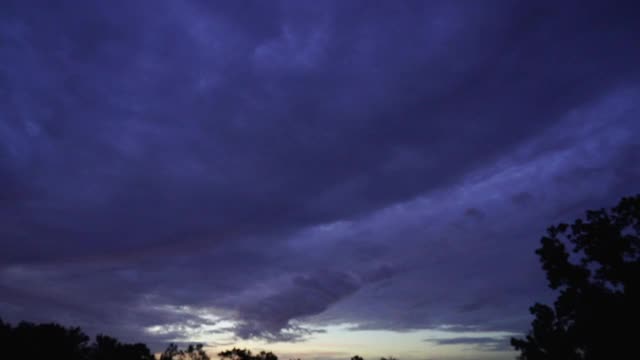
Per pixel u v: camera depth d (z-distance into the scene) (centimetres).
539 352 3803
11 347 6078
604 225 3531
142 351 8294
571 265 3650
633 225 3503
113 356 7712
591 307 3412
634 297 3303
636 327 3206
